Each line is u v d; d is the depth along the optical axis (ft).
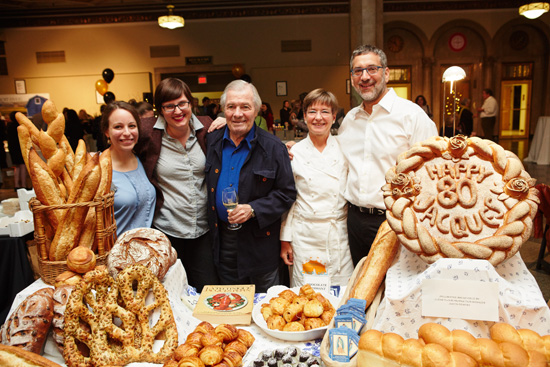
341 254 7.03
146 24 38.45
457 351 3.38
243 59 38.70
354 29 25.09
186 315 4.71
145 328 4.09
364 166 6.72
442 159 4.21
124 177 6.47
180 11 38.17
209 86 39.29
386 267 4.54
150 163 7.01
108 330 4.00
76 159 5.36
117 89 39.37
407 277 4.23
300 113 24.57
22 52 39.01
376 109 6.70
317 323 4.54
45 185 4.70
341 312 4.04
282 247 7.52
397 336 3.60
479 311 3.61
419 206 4.03
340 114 20.26
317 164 6.98
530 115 40.91
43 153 5.07
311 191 6.97
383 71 6.57
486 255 3.66
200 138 7.22
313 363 4.04
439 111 39.88
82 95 39.52
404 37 39.04
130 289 4.20
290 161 7.08
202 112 30.96
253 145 6.71
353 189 6.83
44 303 4.07
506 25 38.60
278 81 38.83
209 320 4.86
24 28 38.58
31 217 8.91
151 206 6.81
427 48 38.88
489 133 32.71
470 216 3.91
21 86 39.37
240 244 6.93
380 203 6.56
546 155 28.02
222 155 6.92
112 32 38.60
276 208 6.74
